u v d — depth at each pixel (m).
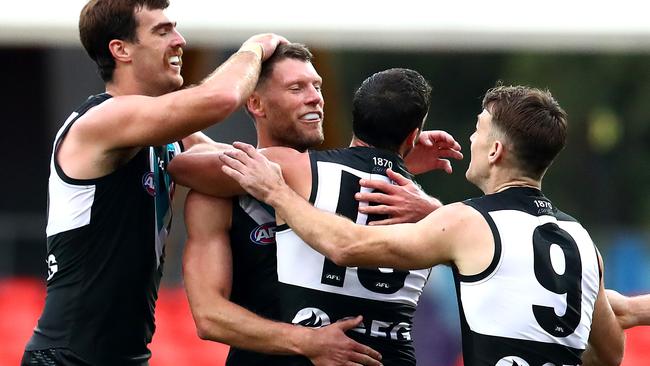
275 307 14.97
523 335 13.64
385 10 36.81
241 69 14.69
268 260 14.98
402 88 15.16
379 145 15.23
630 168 79.31
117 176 14.82
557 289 13.81
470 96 83.19
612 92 80.50
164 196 15.41
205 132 47.81
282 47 15.44
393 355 15.01
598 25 36.88
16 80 56.44
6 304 41.03
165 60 15.27
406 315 15.21
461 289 13.91
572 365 13.98
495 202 14.04
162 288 44.34
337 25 36.12
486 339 13.70
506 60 82.62
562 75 81.06
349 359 14.46
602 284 14.99
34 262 45.31
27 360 15.00
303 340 14.45
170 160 15.71
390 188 14.86
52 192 14.97
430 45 37.44
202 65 47.75
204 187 15.12
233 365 15.40
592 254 14.34
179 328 38.56
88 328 14.82
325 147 49.94
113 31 15.12
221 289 14.91
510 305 13.64
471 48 38.44
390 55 81.94
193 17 35.38
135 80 15.31
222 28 35.44
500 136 14.25
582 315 14.05
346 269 14.69
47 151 57.09
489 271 13.68
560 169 79.81
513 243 13.73
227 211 15.12
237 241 15.12
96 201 14.72
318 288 14.66
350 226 14.06
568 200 79.62
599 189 79.31
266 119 15.36
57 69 54.81
